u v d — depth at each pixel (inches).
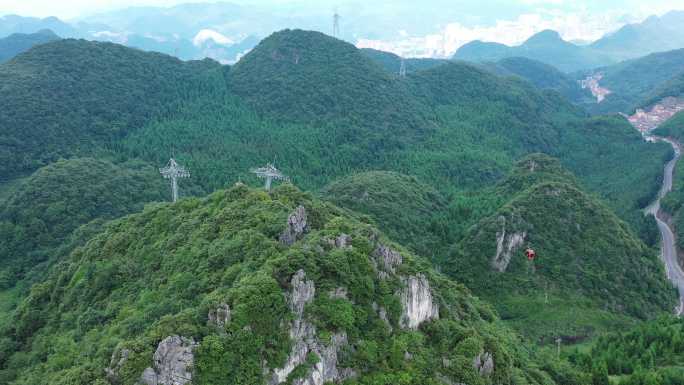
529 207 7500.0
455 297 4399.6
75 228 7322.8
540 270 7057.1
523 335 5935.0
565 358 5182.1
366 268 3102.9
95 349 3026.6
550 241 7278.5
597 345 5447.8
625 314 6732.3
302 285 2802.7
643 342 5339.6
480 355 3331.7
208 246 3570.4
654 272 7529.5
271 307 2655.0
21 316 4291.3
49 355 3442.4
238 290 2669.8
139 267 3954.2
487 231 7244.1
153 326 2706.7
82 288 4077.3
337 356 2837.1
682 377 4520.2
